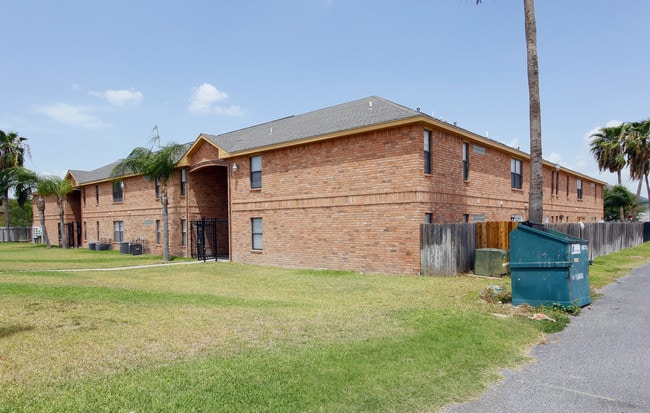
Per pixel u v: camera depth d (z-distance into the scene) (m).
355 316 8.05
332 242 16.56
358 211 15.74
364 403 4.31
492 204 19.44
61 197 35.62
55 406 4.05
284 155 18.48
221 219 25.66
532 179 12.43
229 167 21.44
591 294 10.38
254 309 8.78
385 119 14.96
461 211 16.83
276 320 7.71
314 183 17.22
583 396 4.66
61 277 14.46
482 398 4.59
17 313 8.18
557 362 5.75
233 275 15.98
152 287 12.46
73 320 7.63
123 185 29.75
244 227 20.58
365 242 15.52
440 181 15.47
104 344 6.13
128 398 4.24
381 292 11.11
